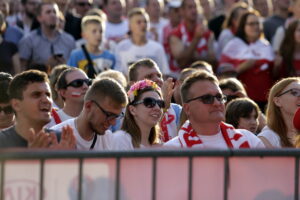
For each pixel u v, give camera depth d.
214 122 16.75
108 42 31.92
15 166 11.73
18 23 35.09
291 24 31.77
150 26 37.88
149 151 12.27
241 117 19.72
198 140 16.84
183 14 33.84
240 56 31.69
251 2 42.00
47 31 30.62
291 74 31.78
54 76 21.28
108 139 16.62
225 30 33.69
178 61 33.47
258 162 12.79
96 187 12.09
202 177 12.55
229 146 16.89
